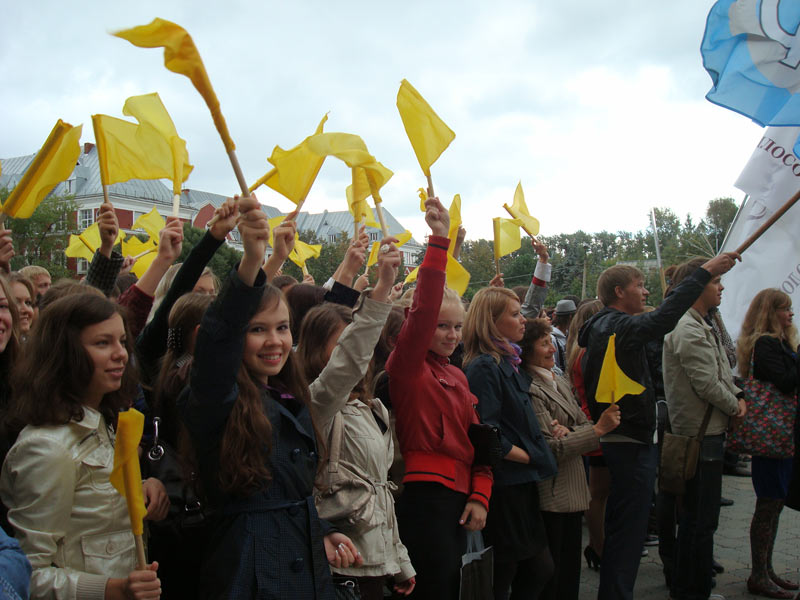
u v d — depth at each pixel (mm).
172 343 2365
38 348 1891
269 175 2467
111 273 3020
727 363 4270
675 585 4105
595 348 3895
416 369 2779
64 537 1782
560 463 3527
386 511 2488
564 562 3627
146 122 2617
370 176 2332
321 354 2666
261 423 1917
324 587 1945
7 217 2309
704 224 64062
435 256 2623
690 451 3973
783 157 5383
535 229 4652
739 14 4094
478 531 3055
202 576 1898
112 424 2031
